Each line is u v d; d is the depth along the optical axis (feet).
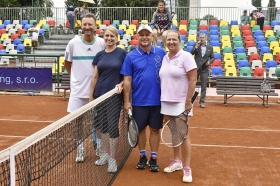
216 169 19.49
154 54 18.40
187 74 17.19
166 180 17.80
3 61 54.60
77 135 15.26
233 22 80.02
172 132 17.28
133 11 81.25
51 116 34.12
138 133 17.76
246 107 39.04
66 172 15.07
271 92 39.73
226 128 29.27
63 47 73.56
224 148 23.52
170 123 17.24
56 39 78.69
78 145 14.99
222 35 74.33
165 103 17.62
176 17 81.46
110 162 18.31
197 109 37.55
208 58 37.76
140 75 18.25
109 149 18.26
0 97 44.60
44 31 78.64
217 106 39.50
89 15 19.61
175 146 17.07
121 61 19.20
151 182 17.52
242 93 39.37
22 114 34.94
